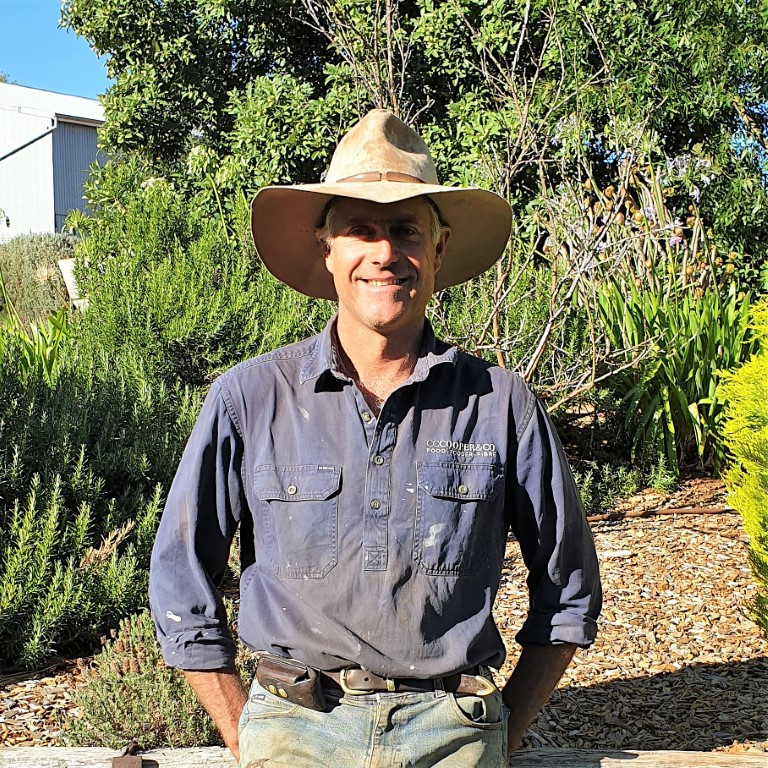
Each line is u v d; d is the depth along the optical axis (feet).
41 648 13.17
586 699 12.40
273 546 6.58
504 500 6.96
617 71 31.89
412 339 6.91
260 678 6.55
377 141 6.96
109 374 17.29
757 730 11.38
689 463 24.11
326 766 6.38
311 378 6.75
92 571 14.08
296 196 7.06
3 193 80.89
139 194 24.95
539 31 31.09
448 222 7.63
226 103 38.27
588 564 7.11
